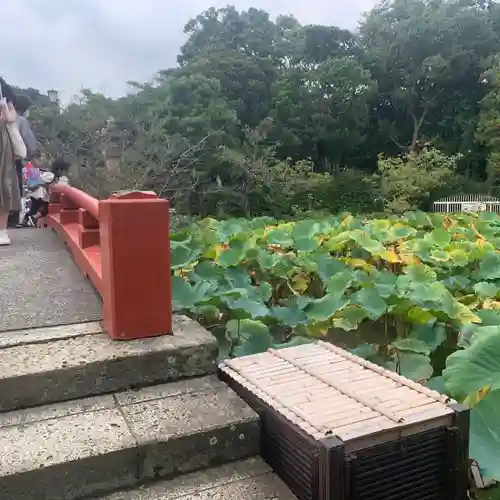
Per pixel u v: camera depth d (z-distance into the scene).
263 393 1.87
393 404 1.71
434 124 34.31
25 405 1.97
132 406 1.98
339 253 5.29
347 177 28.09
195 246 4.67
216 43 32.44
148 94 23.38
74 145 14.48
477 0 36.62
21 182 5.00
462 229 6.83
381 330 3.31
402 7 35.41
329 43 34.81
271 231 5.38
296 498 1.69
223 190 20.39
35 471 1.61
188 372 2.21
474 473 1.90
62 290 3.08
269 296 3.55
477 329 2.38
